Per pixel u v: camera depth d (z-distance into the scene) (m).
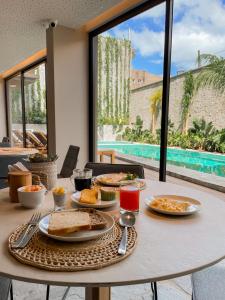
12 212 1.02
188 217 0.98
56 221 0.83
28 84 5.76
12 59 4.81
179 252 0.71
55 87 3.26
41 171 1.32
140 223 0.92
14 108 6.82
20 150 3.57
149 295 1.56
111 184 1.39
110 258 0.66
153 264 0.65
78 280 0.58
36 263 0.64
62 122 3.36
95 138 3.64
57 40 3.20
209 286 0.98
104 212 0.97
